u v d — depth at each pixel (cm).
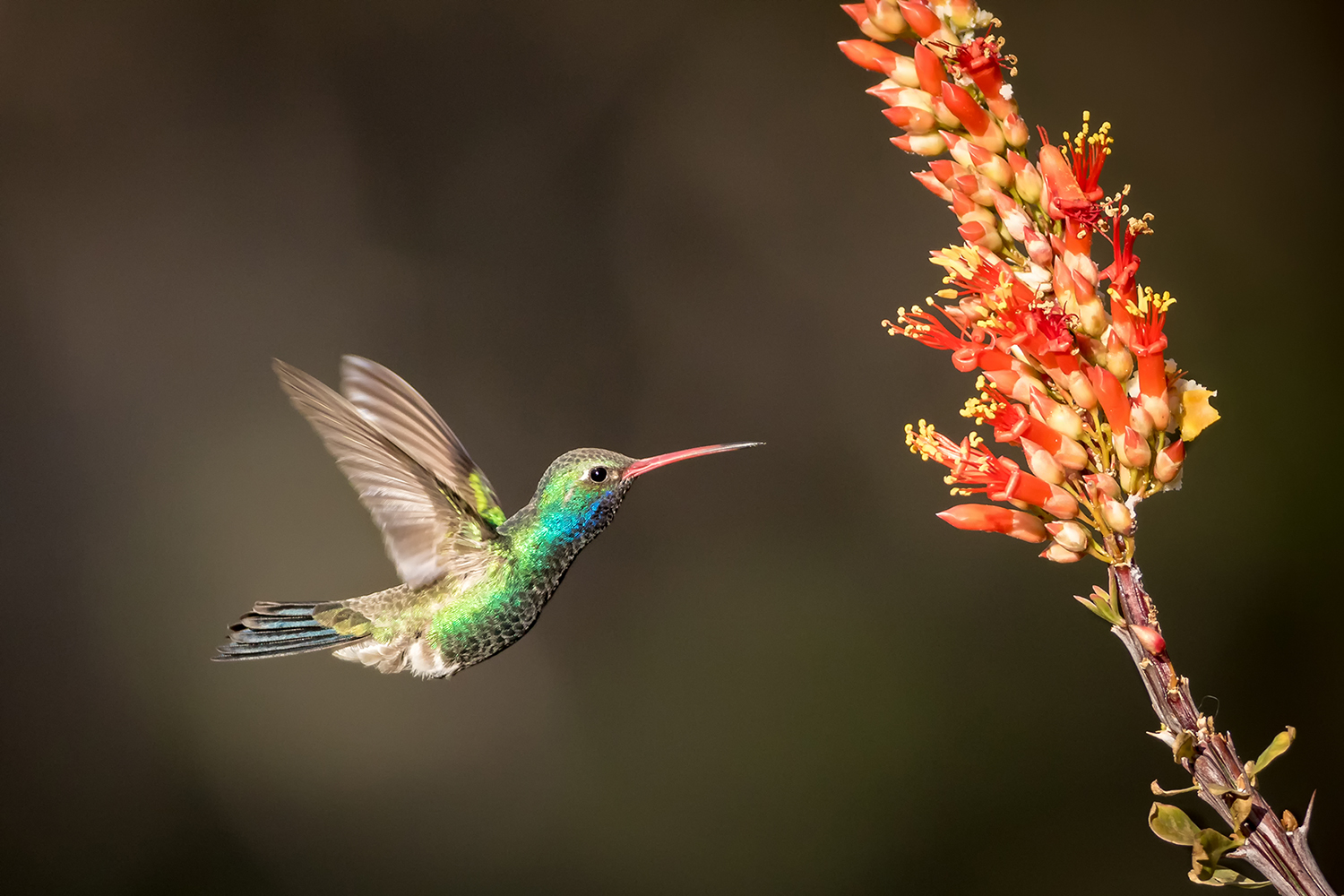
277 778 1041
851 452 1127
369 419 562
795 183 1155
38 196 1071
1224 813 321
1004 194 355
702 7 1162
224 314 1091
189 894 1006
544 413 1116
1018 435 347
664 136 1157
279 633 554
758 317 1145
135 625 1046
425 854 1034
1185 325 1078
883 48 367
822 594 1096
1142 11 1134
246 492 1072
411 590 557
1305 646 1003
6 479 1042
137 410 1072
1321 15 1120
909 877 999
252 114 1107
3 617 1027
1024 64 1136
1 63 1066
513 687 1077
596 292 1135
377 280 1112
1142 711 1016
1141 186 1112
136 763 1027
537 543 548
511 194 1135
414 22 1129
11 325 1056
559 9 1149
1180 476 339
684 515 1117
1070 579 1063
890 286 1148
